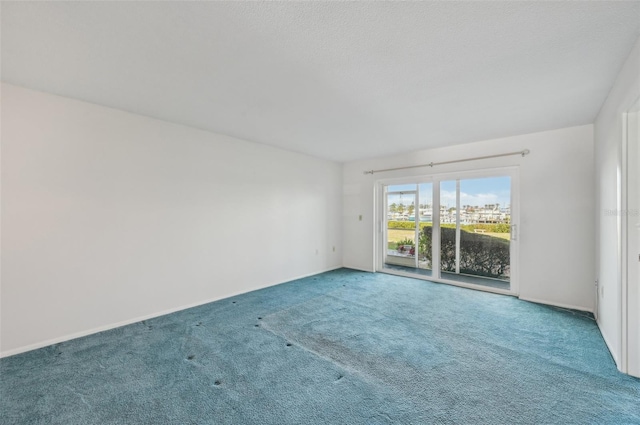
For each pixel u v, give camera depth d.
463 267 4.61
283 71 2.18
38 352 2.45
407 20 1.59
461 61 2.03
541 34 1.72
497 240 4.26
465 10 1.51
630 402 1.79
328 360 2.32
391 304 3.70
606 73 2.20
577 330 2.89
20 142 2.47
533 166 3.84
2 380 2.04
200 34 1.73
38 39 1.77
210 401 1.82
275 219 4.71
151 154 3.27
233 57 1.99
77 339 2.70
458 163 4.52
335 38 1.77
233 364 2.25
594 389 1.93
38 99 2.55
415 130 3.72
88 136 2.83
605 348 2.51
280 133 3.89
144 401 1.82
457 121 3.35
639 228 2.07
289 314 3.35
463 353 2.43
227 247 4.04
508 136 4.00
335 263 5.89
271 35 1.74
